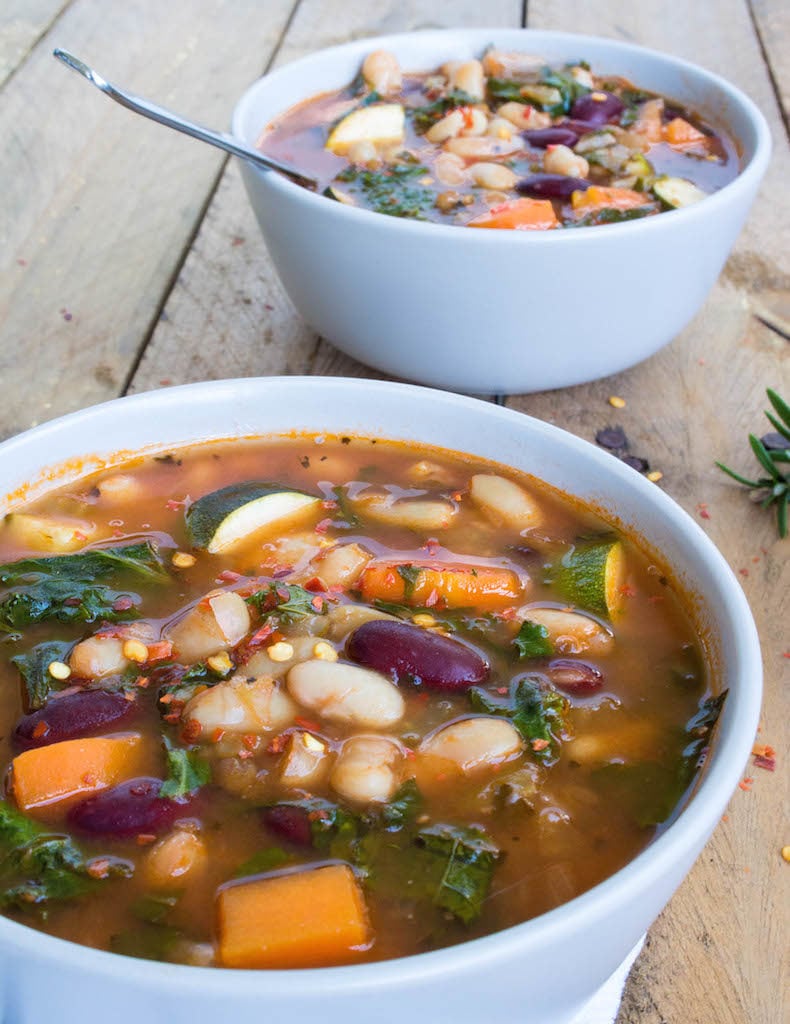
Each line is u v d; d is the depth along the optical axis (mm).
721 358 452
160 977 250
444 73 511
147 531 343
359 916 277
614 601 325
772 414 430
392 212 438
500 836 291
